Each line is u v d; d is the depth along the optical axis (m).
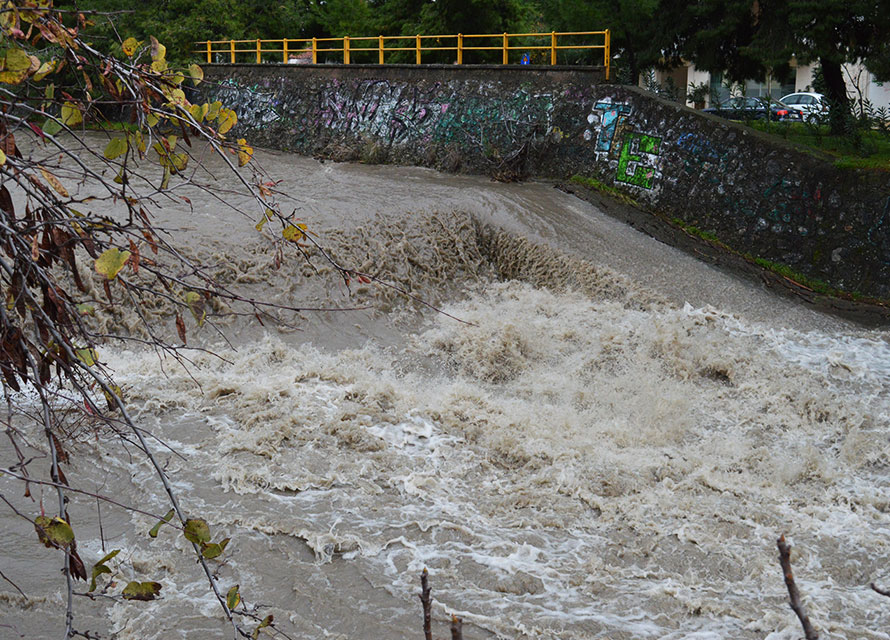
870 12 14.88
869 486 8.09
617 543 6.96
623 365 10.86
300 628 5.70
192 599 5.87
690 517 7.39
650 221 15.20
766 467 8.38
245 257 11.84
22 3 2.00
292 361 10.31
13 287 2.06
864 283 13.30
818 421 9.63
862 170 13.41
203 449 7.88
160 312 10.41
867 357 11.27
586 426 9.21
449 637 5.68
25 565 5.98
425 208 14.12
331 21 27.56
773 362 10.97
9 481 6.92
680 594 6.28
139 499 7.00
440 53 24.11
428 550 6.68
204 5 24.36
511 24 23.89
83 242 2.17
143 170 14.57
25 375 2.12
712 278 13.26
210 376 9.33
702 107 20.92
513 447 8.52
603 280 12.88
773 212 14.23
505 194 15.37
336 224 13.22
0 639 5.28
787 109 17.73
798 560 6.80
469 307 12.65
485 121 18.19
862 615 6.10
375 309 11.91
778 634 5.86
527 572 6.47
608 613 6.04
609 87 16.84
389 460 8.07
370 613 5.89
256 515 6.93
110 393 2.17
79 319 2.23
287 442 8.17
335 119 20.56
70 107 2.19
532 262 13.63
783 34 15.84
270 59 26.86
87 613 5.61
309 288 11.85
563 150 17.17
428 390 9.97
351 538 6.70
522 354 11.12
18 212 10.28
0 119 2.02
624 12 17.48
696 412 9.80
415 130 19.20
